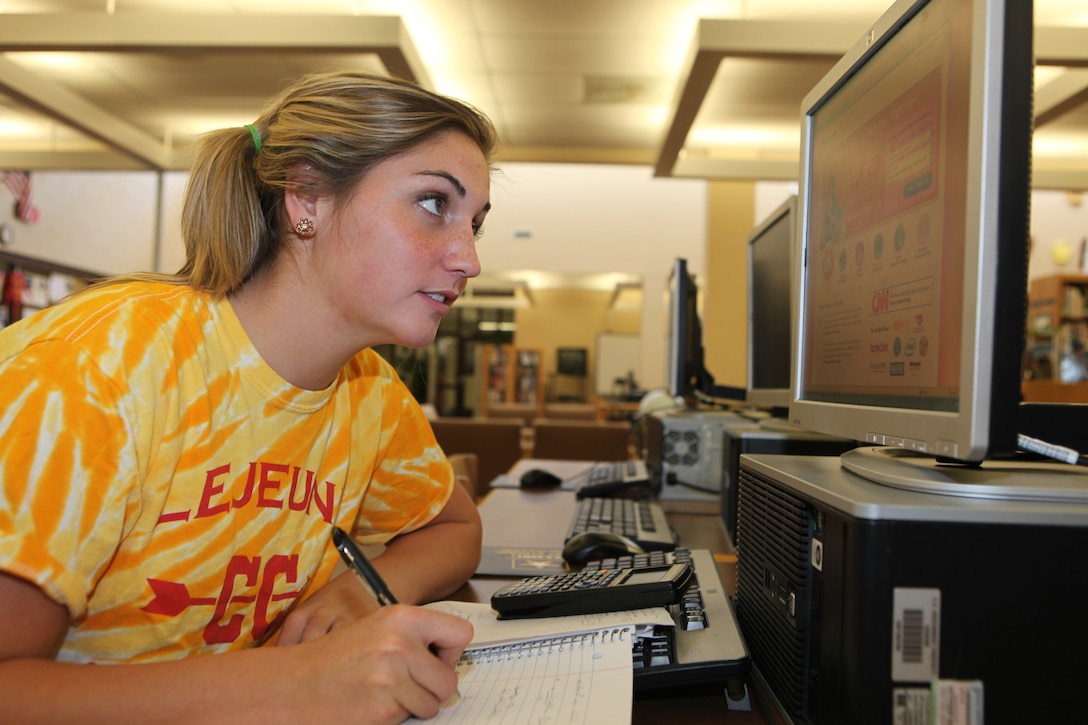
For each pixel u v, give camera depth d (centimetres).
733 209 709
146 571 63
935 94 59
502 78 531
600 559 106
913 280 61
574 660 62
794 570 60
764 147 694
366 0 425
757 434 127
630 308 1587
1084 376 739
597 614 71
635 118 611
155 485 62
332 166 63
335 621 71
